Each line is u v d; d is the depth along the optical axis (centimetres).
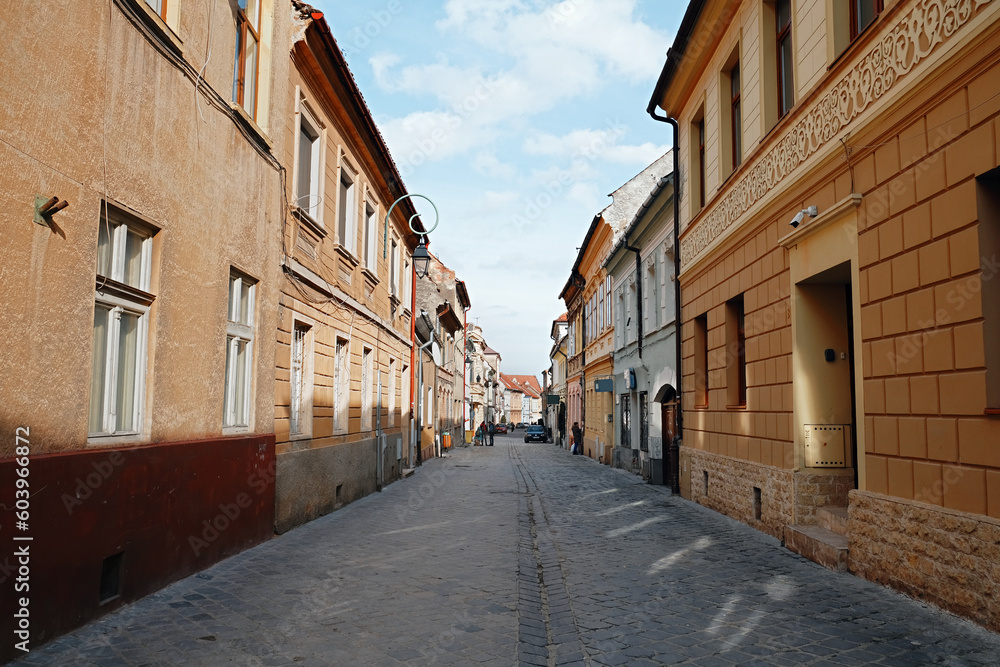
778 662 470
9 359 448
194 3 708
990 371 538
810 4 872
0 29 439
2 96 441
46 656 453
